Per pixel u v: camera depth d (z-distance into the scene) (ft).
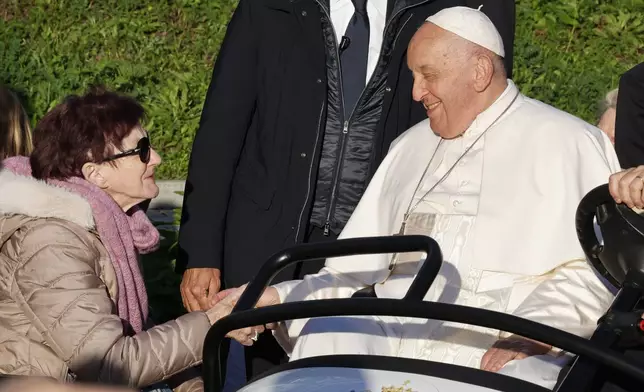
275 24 14.65
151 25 33.14
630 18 35.60
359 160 14.56
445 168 12.87
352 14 14.51
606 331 9.25
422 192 12.91
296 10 14.57
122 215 11.78
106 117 11.62
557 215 12.07
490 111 12.62
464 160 12.69
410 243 10.05
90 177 11.66
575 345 8.30
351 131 14.51
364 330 11.85
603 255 10.29
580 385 8.61
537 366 10.79
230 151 14.74
